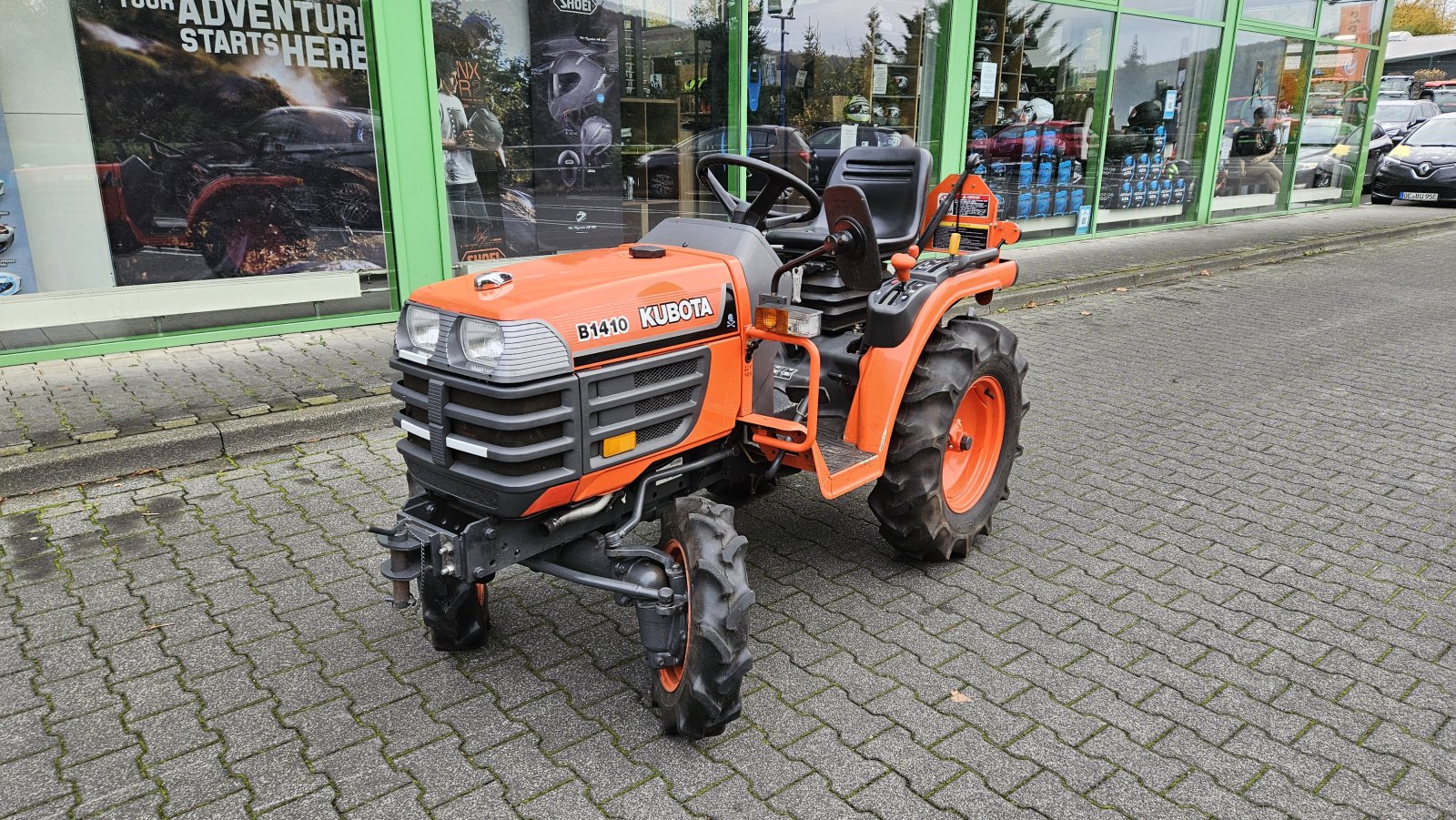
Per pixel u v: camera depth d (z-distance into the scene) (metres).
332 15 6.27
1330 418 5.65
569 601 3.54
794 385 3.76
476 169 7.20
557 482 2.55
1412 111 20.05
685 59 8.09
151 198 6.02
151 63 5.84
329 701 2.90
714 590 2.58
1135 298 9.20
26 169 5.66
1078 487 4.63
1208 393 6.14
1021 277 9.49
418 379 2.73
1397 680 3.04
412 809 2.44
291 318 6.58
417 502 2.82
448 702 2.90
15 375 5.55
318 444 4.96
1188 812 2.45
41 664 3.04
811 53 8.91
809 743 2.72
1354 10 14.78
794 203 8.98
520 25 7.16
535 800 2.48
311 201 6.51
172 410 4.99
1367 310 8.64
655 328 2.77
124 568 3.66
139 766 2.59
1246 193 14.37
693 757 2.66
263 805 2.45
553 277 2.78
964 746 2.71
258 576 3.63
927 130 10.18
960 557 3.88
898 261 3.50
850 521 4.27
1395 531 4.13
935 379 3.54
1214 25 12.52
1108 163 12.05
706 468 3.21
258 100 6.20
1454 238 13.35
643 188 8.17
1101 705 2.90
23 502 4.20
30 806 2.43
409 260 6.89
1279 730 2.78
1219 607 3.49
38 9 5.51
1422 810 2.46
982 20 10.07
